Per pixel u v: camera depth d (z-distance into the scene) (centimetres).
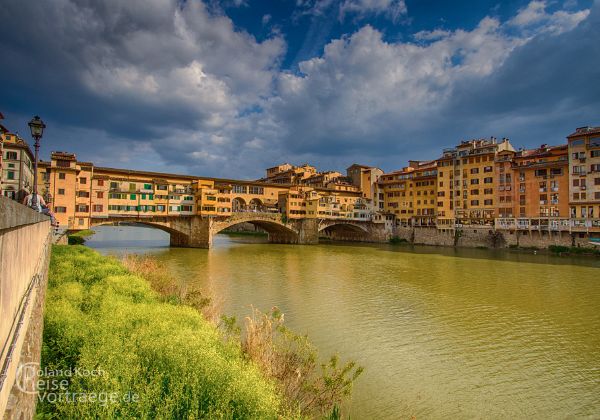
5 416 473
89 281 2272
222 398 906
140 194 7938
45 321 1351
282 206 11031
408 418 1625
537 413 1708
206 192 8469
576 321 3036
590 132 8019
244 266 5759
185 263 5916
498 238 9500
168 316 1520
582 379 2028
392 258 7369
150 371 994
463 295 3947
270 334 1612
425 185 11988
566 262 6800
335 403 1400
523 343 2531
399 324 2883
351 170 14138
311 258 7156
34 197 2158
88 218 7188
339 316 3053
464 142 11019
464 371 2095
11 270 551
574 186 8219
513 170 9481
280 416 1000
